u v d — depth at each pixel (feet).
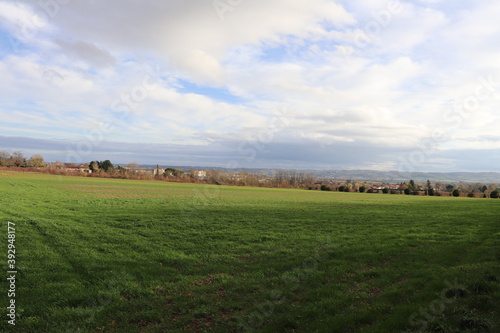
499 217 89.92
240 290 32.35
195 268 40.52
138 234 59.93
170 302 29.76
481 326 20.48
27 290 31.19
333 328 22.36
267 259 44.50
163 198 142.61
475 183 284.00
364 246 50.42
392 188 304.50
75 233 58.03
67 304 28.71
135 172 328.90
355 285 32.60
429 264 38.75
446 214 98.58
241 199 153.69
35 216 73.15
